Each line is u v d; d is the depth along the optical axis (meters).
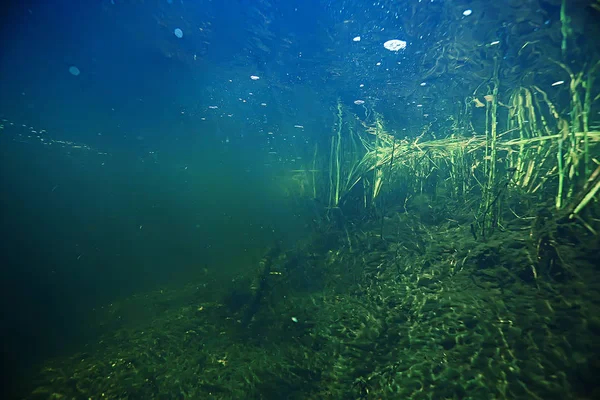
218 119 10.24
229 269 4.55
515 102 3.74
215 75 9.62
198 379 2.42
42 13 6.56
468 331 2.23
